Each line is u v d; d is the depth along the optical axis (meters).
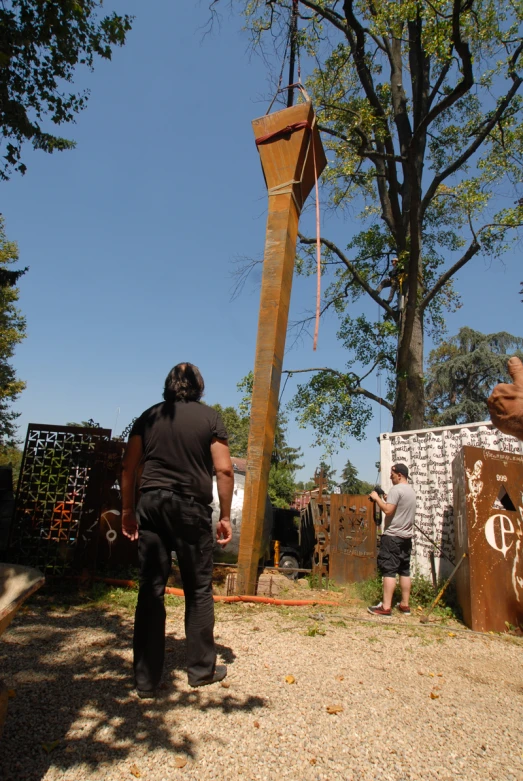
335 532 8.10
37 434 6.59
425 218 18.88
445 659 4.62
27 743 2.61
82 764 2.48
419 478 8.46
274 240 7.07
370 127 14.45
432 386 33.94
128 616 5.16
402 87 16.84
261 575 8.32
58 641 4.23
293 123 7.00
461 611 6.43
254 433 6.71
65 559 6.27
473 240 15.01
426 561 8.02
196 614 3.34
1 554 6.32
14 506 6.39
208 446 3.39
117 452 6.96
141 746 2.66
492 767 2.74
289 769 2.57
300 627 5.30
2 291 30.30
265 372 6.79
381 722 3.16
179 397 3.46
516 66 14.36
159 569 3.22
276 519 12.71
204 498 3.29
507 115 15.09
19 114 8.97
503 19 13.80
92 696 3.19
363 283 17.23
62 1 8.05
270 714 3.12
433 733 3.08
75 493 6.48
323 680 3.78
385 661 4.40
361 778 2.54
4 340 34.41
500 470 6.39
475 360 31.88
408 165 13.64
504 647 5.19
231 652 4.24
